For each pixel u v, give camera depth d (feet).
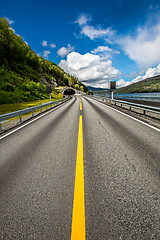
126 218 4.42
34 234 4.08
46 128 17.40
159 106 38.17
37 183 6.44
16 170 7.73
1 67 178.70
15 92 98.89
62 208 4.92
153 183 6.09
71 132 14.88
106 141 11.62
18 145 11.85
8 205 5.22
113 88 48.11
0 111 44.21
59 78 558.97
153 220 4.32
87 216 4.55
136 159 8.33
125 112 27.27
